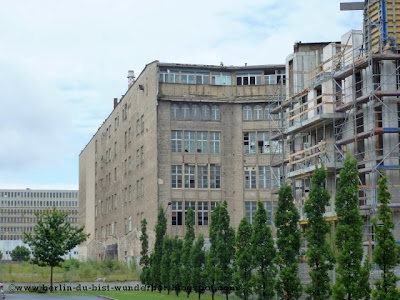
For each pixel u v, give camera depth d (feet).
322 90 164.96
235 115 242.17
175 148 237.45
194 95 238.68
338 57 161.48
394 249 87.92
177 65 239.91
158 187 233.76
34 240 188.96
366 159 145.18
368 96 139.64
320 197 102.89
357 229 94.02
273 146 238.48
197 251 151.33
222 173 238.89
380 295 86.89
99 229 342.85
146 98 249.75
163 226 184.75
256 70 243.19
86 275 222.89
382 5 146.61
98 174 353.92
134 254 259.60
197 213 234.99
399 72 144.66
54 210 193.47
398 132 139.44
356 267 92.43
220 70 243.40
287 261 108.78
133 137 270.46
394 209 137.90
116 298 148.56
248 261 123.24
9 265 239.91
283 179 179.52
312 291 98.89
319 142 163.12
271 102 227.81
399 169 138.31
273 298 119.85
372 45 148.87
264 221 118.42
